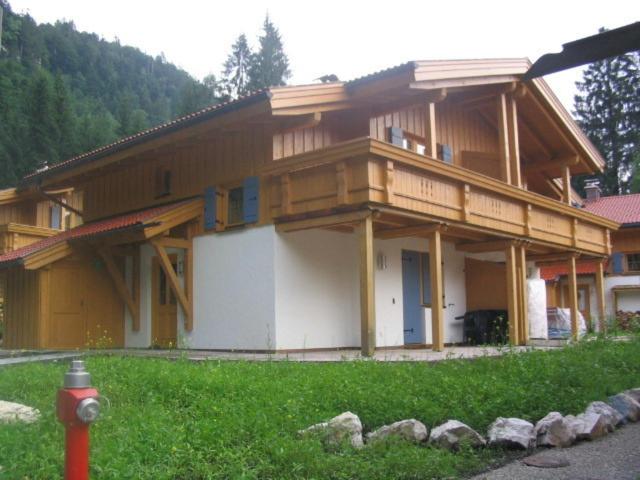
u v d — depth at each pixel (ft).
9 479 12.95
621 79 155.53
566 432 18.74
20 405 19.22
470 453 16.90
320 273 39.91
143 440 15.34
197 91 168.45
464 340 51.16
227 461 14.42
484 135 55.06
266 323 37.50
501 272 51.44
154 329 45.65
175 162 45.01
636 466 16.16
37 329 43.91
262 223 38.29
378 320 43.55
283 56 190.70
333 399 20.04
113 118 208.64
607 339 37.45
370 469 14.74
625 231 89.81
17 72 179.83
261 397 19.84
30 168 127.13
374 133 42.60
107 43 318.45
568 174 57.52
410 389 21.27
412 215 35.29
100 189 52.75
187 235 42.65
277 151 38.24
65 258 45.19
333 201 34.27
